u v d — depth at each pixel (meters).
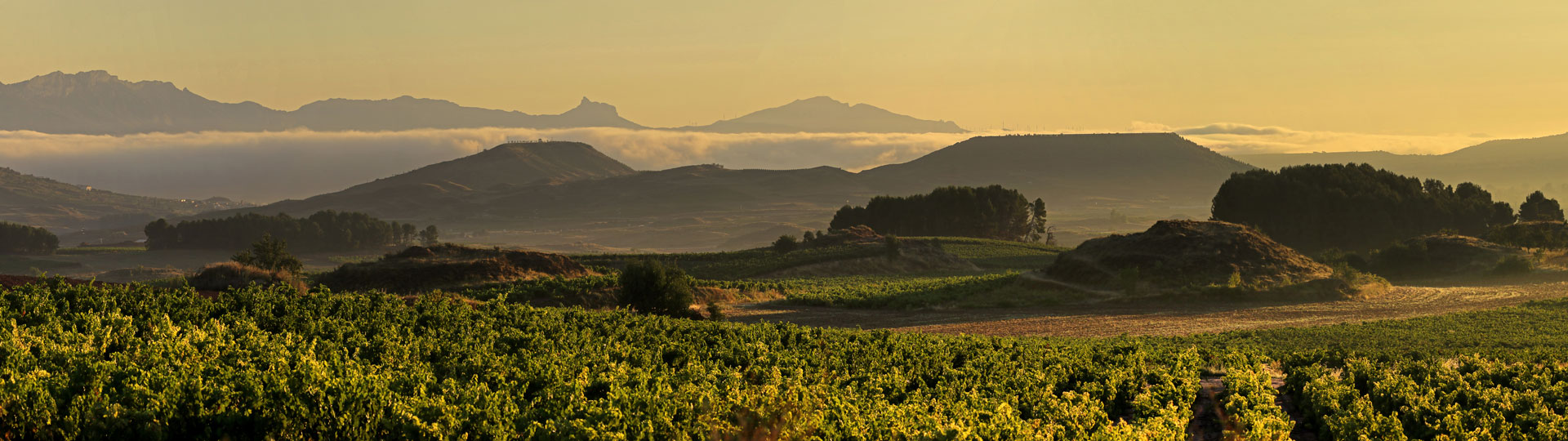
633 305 59.06
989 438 16.08
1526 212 184.88
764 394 16.28
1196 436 21.77
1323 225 158.12
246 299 31.84
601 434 14.21
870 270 118.56
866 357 31.38
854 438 15.56
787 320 64.88
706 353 30.25
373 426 14.78
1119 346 40.12
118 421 13.55
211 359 18.22
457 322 33.34
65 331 22.78
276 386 14.73
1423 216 157.50
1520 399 22.88
